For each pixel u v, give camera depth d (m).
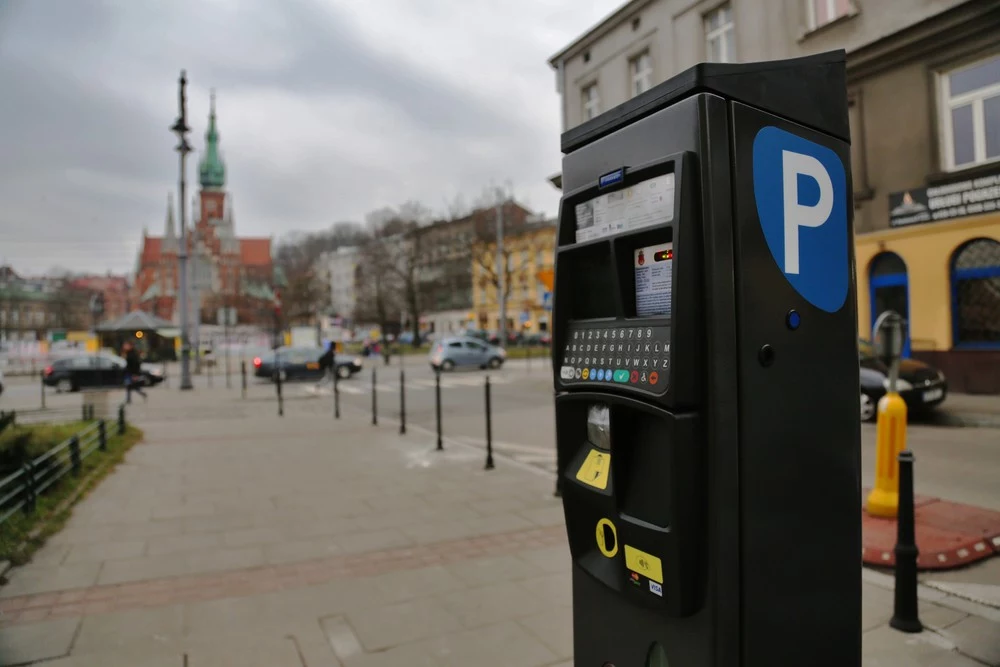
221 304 74.06
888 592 3.78
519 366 31.78
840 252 1.87
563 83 20.67
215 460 8.62
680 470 1.58
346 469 7.91
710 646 1.61
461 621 3.58
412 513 5.86
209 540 5.16
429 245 57.78
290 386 24.08
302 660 3.17
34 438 7.82
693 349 1.58
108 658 3.21
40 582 4.27
